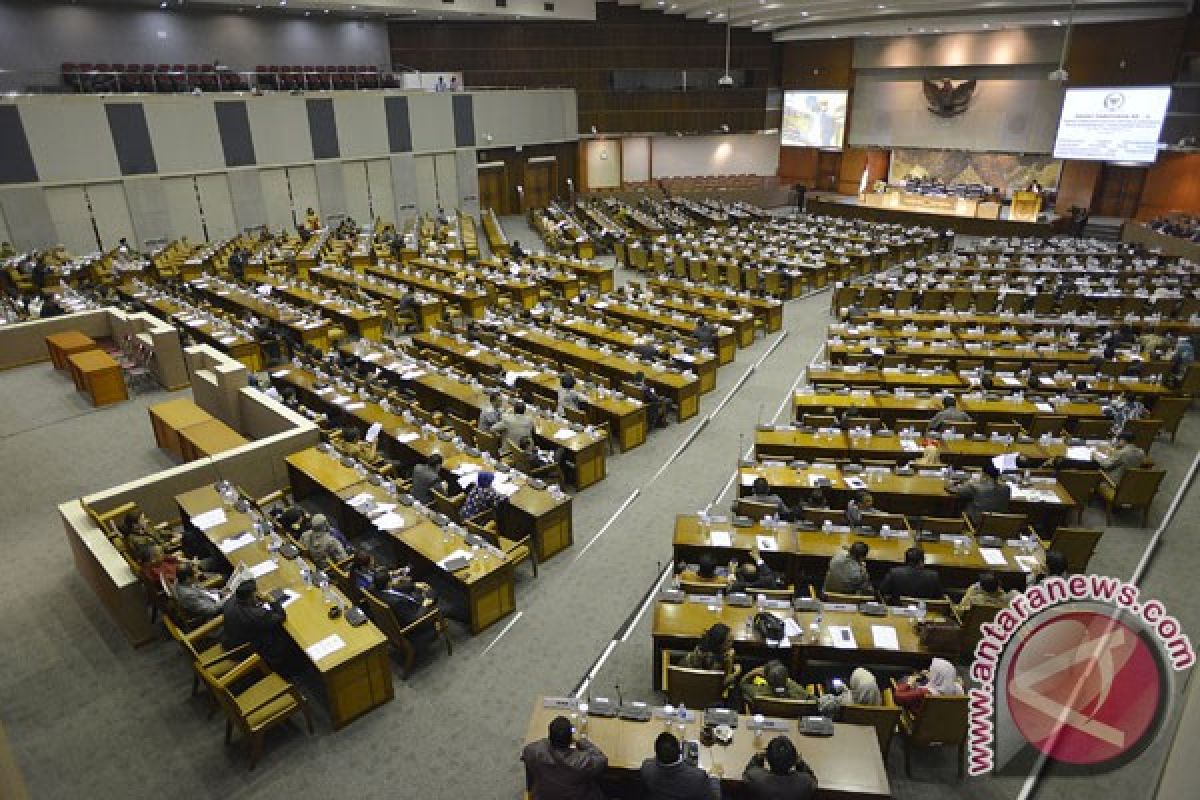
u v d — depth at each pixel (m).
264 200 30.78
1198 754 2.32
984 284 21.75
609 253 30.48
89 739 7.46
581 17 36.78
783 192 42.28
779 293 22.52
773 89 42.31
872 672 8.09
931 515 10.43
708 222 35.62
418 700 7.89
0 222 25.06
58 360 16.98
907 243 28.44
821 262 24.98
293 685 7.38
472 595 8.61
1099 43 30.12
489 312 18.98
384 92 33.00
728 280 24.16
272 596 7.95
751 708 6.75
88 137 26.22
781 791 5.43
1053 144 32.81
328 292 20.75
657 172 43.88
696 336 16.95
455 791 6.86
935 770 7.00
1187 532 10.70
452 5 32.28
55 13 27.61
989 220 33.22
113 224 27.38
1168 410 13.14
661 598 8.00
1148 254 25.20
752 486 10.22
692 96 40.56
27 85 25.47
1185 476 12.21
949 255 26.72
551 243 29.80
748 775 5.59
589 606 9.33
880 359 15.40
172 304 19.22
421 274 23.25
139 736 7.49
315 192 32.12
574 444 11.77
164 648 8.68
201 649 8.21
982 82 34.69
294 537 9.58
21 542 10.71
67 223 26.38
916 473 10.59
